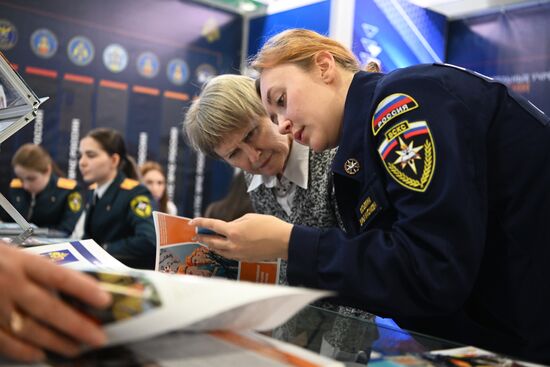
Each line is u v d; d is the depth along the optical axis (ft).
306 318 2.57
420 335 2.35
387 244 2.69
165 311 1.60
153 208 9.44
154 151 12.94
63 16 11.80
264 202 5.67
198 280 1.85
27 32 11.48
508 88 3.14
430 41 10.77
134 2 12.47
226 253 3.30
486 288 3.19
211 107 4.83
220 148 4.99
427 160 2.65
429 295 2.57
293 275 2.86
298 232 2.94
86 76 12.17
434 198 2.60
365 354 2.02
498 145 3.03
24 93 3.76
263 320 1.93
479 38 10.80
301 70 3.50
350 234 3.44
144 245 8.86
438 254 2.56
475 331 3.25
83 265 3.50
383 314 3.11
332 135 3.53
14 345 1.61
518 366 1.94
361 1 9.50
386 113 2.86
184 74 13.17
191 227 3.84
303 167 5.02
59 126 11.99
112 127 12.50
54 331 1.62
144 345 1.78
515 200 3.05
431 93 2.78
